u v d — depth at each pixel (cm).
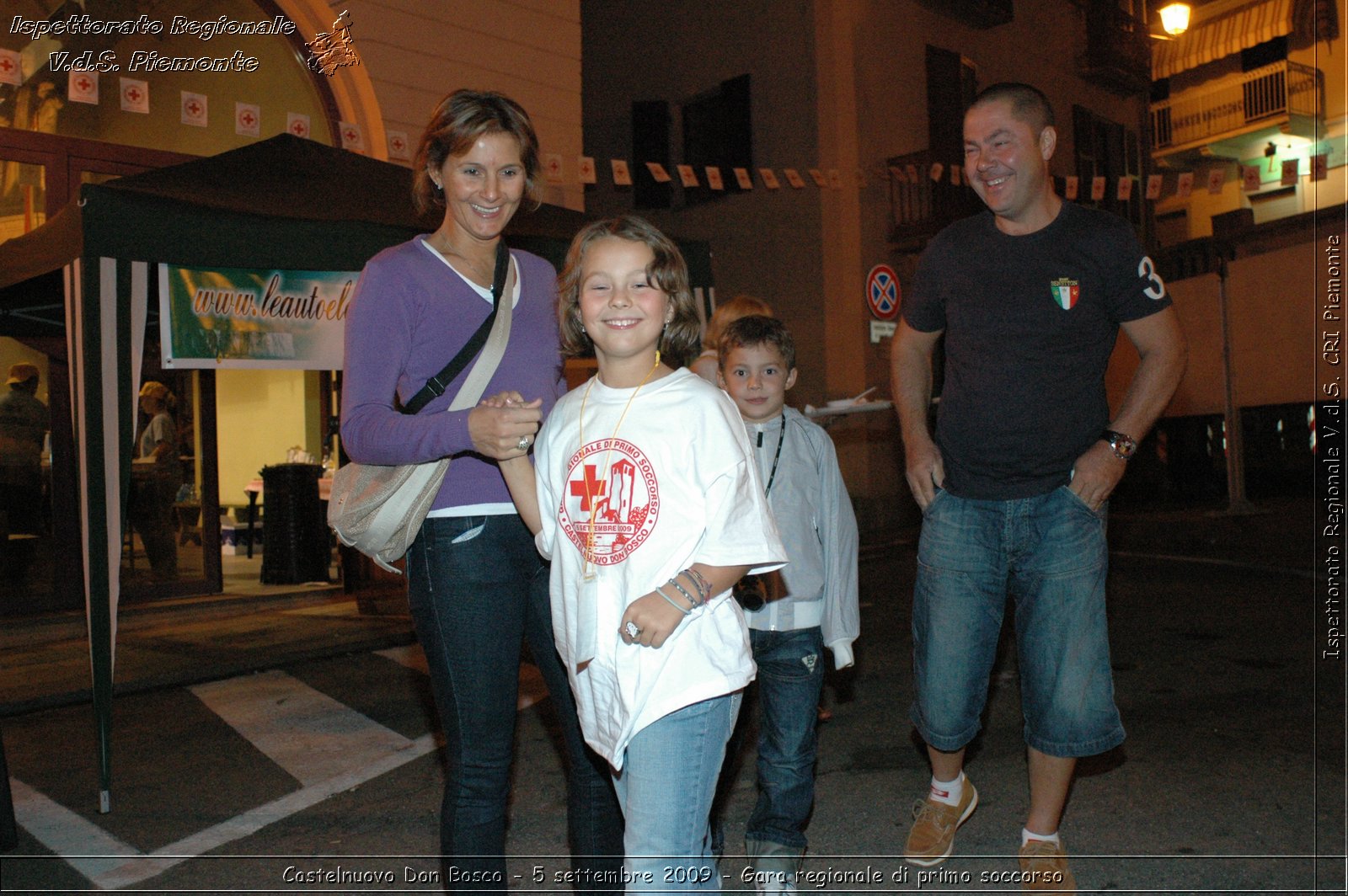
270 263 461
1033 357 294
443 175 245
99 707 386
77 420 416
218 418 1256
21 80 736
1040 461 296
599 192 1692
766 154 1530
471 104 241
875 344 1473
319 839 354
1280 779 383
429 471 231
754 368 304
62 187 757
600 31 1695
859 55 1470
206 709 539
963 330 304
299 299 586
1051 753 293
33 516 785
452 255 251
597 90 1698
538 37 982
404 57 878
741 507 209
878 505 1458
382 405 231
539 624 254
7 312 752
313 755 452
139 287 428
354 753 454
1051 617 294
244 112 816
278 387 1184
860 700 521
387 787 409
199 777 424
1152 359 295
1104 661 293
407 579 250
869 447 1455
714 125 1595
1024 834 302
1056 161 1853
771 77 1514
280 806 388
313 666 645
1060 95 1864
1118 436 291
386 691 571
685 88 1611
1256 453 1723
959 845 335
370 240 493
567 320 230
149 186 484
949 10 1606
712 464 209
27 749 471
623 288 214
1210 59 2252
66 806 392
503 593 243
